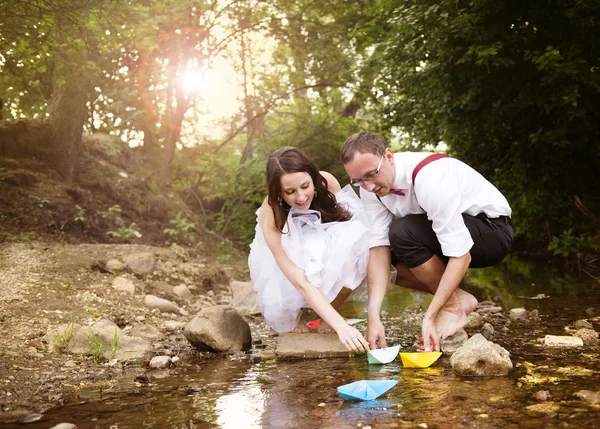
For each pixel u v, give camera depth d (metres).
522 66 7.06
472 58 7.16
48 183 7.96
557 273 6.35
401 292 5.39
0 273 4.34
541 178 8.03
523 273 6.60
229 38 13.04
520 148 8.02
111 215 8.34
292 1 12.74
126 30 7.28
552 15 6.76
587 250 7.19
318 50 12.51
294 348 3.12
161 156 13.78
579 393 2.12
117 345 3.19
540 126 7.64
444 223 2.86
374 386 2.30
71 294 4.07
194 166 13.95
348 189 3.52
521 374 2.47
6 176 7.55
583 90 6.91
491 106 7.68
